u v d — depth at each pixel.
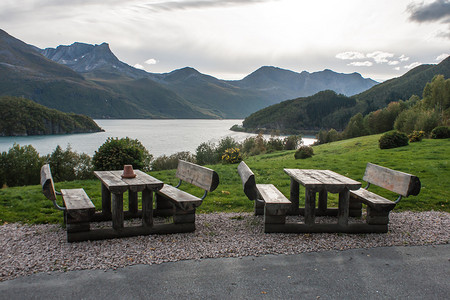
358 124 85.81
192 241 5.38
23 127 168.88
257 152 50.91
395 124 60.09
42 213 7.28
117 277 4.14
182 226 5.79
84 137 156.50
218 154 31.98
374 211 5.89
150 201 5.58
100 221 6.59
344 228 5.88
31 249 4.95
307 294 3.83
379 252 5.09
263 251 5.02
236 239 5.51
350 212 7.19
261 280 4.14
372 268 4.54
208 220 6.66
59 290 3.81
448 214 7.48
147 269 4.38
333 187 5.77
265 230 5.81
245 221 6.63
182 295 3.77
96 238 5.35
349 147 37.22
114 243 5.23
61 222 6.50
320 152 35.50
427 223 6.64
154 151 86.75
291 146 54.81
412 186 5.45
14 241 5.31
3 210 7.46
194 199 5.79
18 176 30.86
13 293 3.72
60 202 8.39
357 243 5.43
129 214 6.78
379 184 6.52
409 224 6.55
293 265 4.58
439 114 49.38
